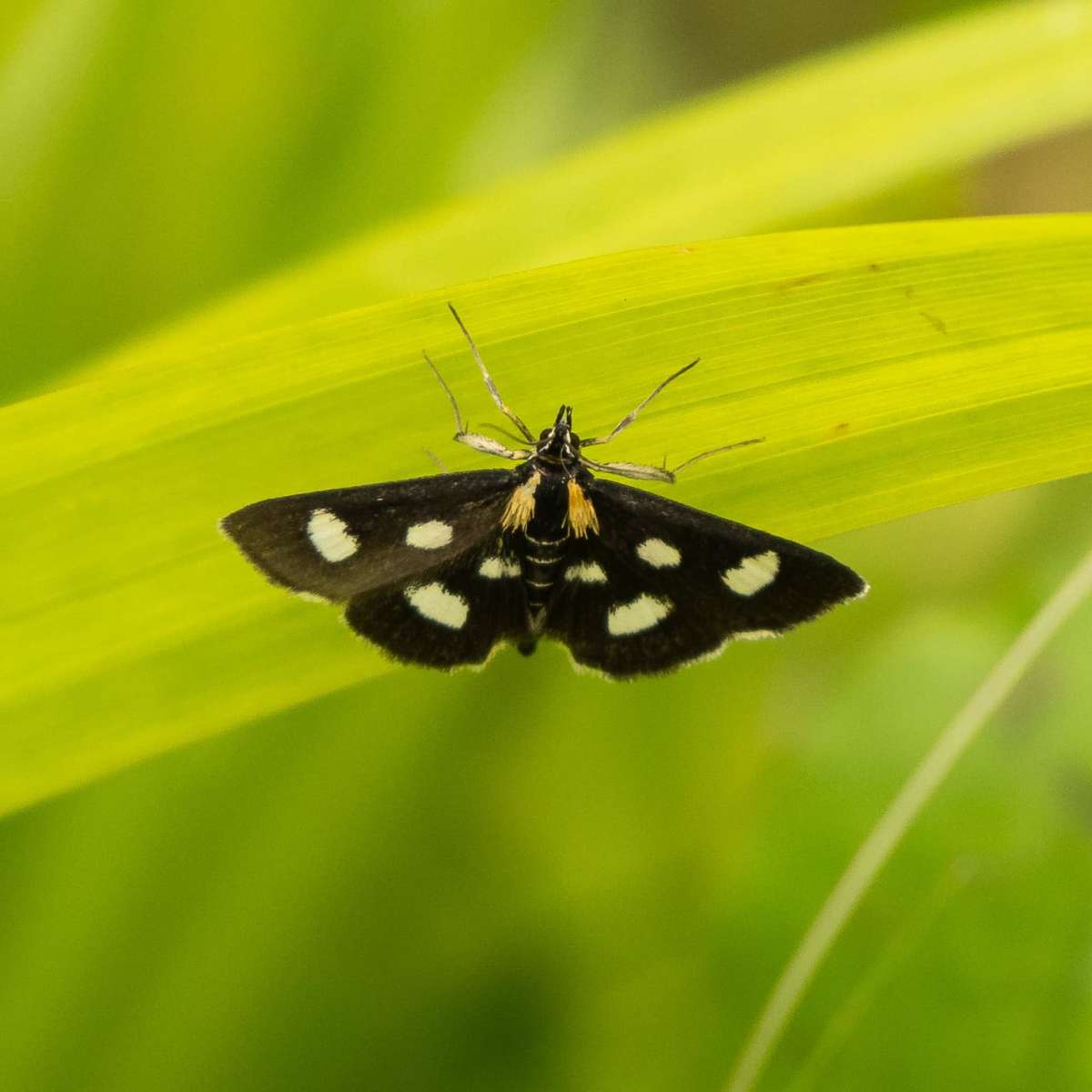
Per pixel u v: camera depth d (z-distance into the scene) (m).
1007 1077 0.21
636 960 0.22
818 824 0.21
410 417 0.19
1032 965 0.21
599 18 0.24
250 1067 0.21
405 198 0.22
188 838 0.21
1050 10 0.20
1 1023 0.20
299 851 0.21
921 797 0.20
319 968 0.21
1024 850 0.21
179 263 0.21
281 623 0.19
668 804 0.22
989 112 0.20
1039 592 0.21
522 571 0.19
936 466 0.19
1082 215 0.19
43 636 0.19
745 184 0.20
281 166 0.21
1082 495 0.22
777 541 0.19
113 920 0.21
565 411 0.19
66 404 0.19
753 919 0.21
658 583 0.19
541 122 0.23
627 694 0.22
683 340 0.19
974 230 0.19
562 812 0.22
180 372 0.19
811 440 0.19
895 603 0.22
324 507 0.19
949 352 0.19
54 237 0.21
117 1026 0.21
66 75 0.21
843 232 0.19
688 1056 0.21
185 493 0.19
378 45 0.21
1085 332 0.19
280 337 0.19
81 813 0.21
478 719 0.21
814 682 0.22
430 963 0.21
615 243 0.20
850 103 0.20
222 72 0.21
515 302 0.19
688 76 0.26
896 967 0.21
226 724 0.19
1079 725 0.21
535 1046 0.21
